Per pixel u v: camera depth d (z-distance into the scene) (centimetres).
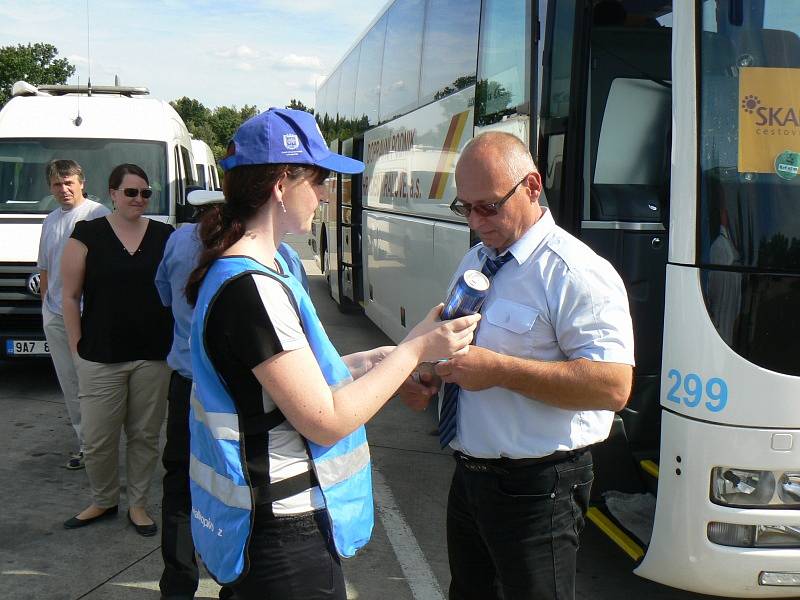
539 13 413
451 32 596
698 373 289
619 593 370
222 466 186
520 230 233
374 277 885
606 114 421
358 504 199
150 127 784
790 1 298
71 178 489
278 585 188
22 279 653
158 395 404
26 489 476
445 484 514
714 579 293
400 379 195
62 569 379
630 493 371
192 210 764
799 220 289
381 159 848
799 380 280
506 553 235
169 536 329
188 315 324
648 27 423
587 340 219
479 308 219
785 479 285
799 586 291
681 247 298
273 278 183
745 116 296
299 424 180
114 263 381
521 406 230
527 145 423
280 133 186
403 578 386
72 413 505
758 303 284
